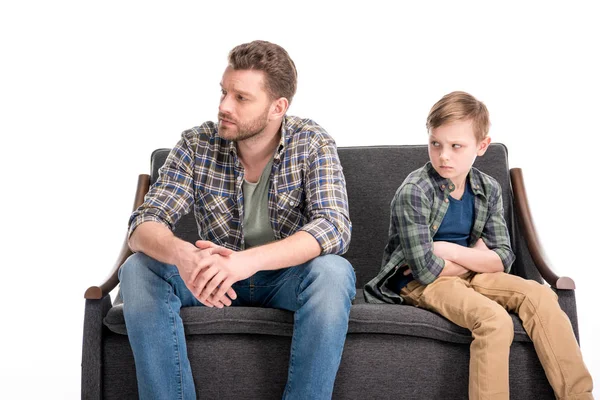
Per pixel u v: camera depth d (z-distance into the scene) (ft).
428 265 6.70
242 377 6.37
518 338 6.26
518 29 10.09
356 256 8.13
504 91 10.14
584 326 10.14
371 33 10.11
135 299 5.96
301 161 6.67
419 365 6.33
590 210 10.23
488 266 6.86
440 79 10.08
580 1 10.03
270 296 6.52
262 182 6.80
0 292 10.52
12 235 10.56
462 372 6.32
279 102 6.58
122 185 10.46
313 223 6.15
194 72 10.27
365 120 10.07
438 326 6.28
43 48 10.37
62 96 10.41
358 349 6.36
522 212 7.94
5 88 10.41
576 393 5.99
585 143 10.16
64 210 10.55
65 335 10.33
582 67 10.08
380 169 8.22
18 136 10.46
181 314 6.27
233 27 10.22
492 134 10.23
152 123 10.35
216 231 6.77
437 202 7.01
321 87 10.14
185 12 10.25
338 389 6.36
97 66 10.36
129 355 6.43
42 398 8.65
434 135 6.81
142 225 6.26
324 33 10.14
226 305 5.94
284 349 6.35
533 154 10.23
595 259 10.24
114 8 10.30
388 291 7.04
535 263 7.36
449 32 10.11
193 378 6.35
